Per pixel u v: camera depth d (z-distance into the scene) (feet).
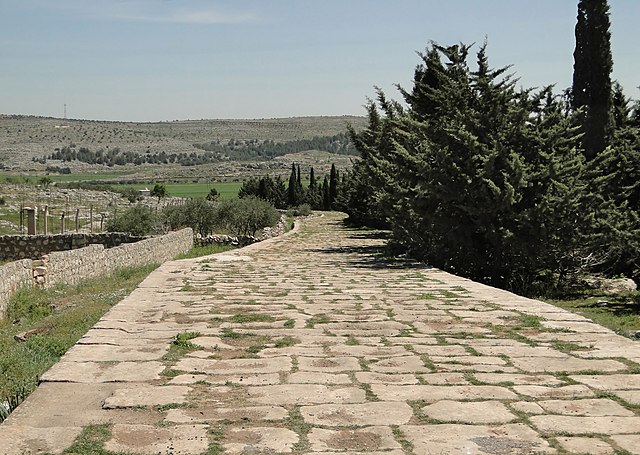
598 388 18.47
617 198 62.69
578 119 68.33
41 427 15.38
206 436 14.87
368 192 109.91
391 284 43.47
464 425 15.55
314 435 14.93
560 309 32.42
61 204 185.47
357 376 19.92
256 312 31.94
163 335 26.13
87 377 19.65
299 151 613.52
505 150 53.67
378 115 103.96
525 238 53.26
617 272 63.82
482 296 37.37
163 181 398.83
